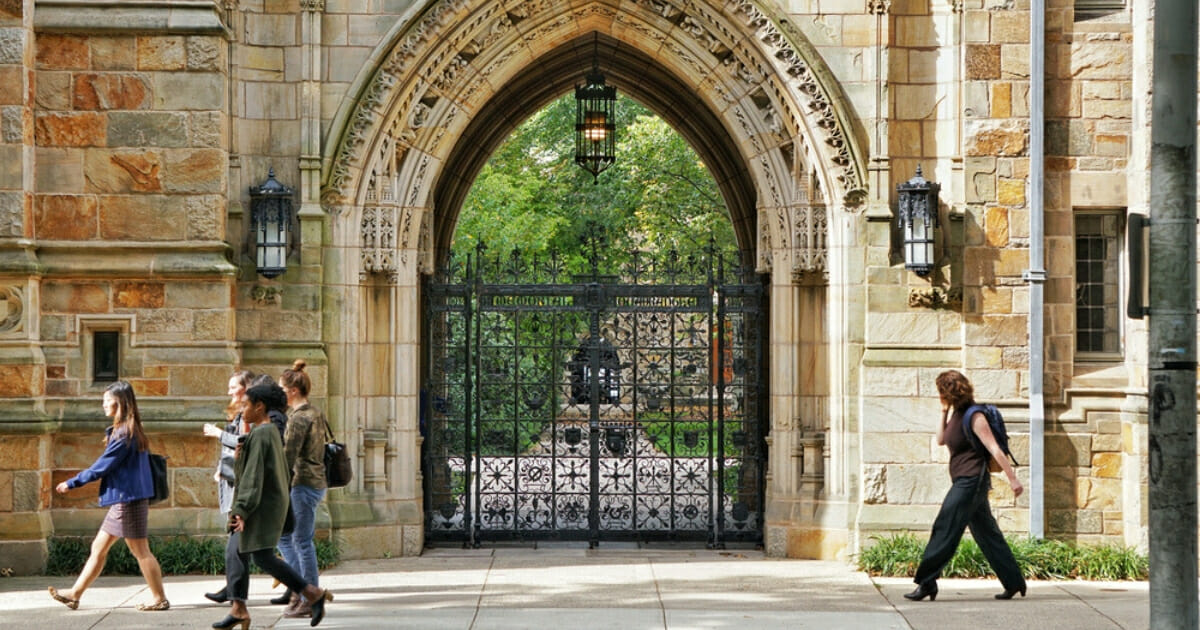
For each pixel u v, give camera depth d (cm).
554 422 1627
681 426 2495
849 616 1154
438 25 1456
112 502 1135
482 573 1372
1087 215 1459
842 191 1454
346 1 1461
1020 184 1427
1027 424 1419
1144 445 1385
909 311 1448
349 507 1471
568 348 1631
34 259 1373
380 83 1454
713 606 1197
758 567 1415
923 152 1460
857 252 1454
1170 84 792
